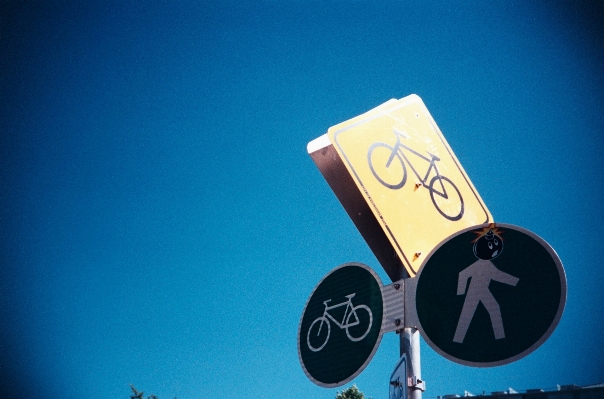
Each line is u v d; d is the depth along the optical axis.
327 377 4.89
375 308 4.85
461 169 5.79
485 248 4.50
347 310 5.05
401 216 5.17
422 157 5.62
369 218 5.38
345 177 5.52
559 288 4.06
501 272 4.36
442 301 4.50
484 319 4.27
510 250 4.39
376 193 5.18
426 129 5.86
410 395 4.31
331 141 5.31
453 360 4.25
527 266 4.27
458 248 4.63
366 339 4.77
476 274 4.45
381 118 5.64
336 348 4.95
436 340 4.39
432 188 5.47
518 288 4.24
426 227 5.22
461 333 4.31
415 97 6.02
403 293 4.74
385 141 5.52
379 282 4.92
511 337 4.11
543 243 4.25
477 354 4.18
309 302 5.41
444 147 5.84
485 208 5.65
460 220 5.43
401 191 5.30
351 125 5.46
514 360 4.03
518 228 4.43
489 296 4.33
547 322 4.01
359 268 5.15
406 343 4.55
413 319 4.57
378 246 5.29
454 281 4.53
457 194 5.58
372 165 5.32
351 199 5.46
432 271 4.68
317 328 5.20
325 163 5.58
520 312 4.16
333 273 5.35
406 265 4.95
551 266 4.16
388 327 4.67
